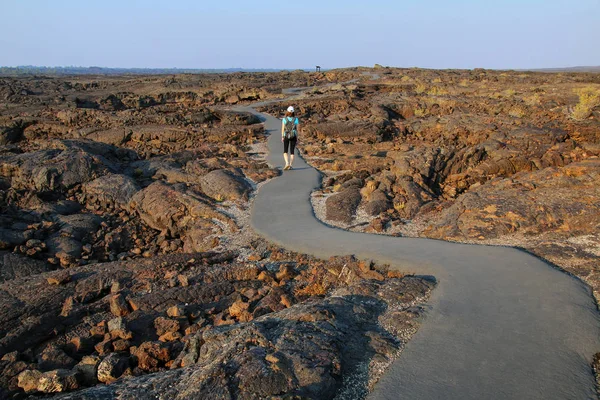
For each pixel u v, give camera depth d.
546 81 39.72
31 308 6.74
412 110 29.20
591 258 6.69
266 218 10.27
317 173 14.46
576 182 9.41
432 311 5.26
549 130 17.12
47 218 12.30
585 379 3.98
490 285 5.95
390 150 17.89
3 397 4.97
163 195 12.77
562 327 4.83
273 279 7.57
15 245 10.45
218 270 7.88
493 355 4.35
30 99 32.69
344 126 21.81
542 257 6.95
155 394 3.81
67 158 15.05
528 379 3.99
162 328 6.32
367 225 9.50
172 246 10.91
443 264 6.80
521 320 5.00
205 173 14.90
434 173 13.36
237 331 4.99
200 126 23.70
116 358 5.12
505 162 14.04
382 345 4.56
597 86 32.38
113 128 22.97
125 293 7.21
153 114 26.73
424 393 3.83
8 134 24.09
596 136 17.64
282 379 3.84
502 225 8.14
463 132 19.45
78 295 7.20
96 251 10.95
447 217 8.97
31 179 14.41
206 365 4.20
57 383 4.69
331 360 4.16
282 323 5.01
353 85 39.28
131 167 17.00
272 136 21.59
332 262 7.67
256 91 40.78
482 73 52.75
